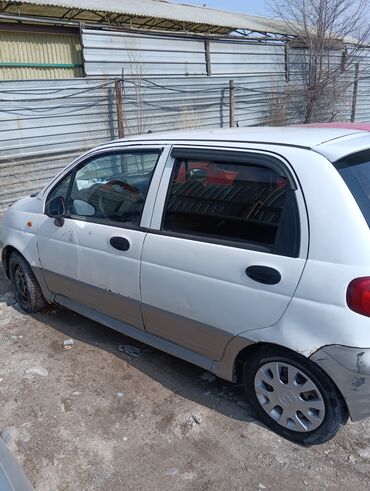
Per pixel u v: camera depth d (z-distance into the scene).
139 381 3.15
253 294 2.37
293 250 2.25
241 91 13.61
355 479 2.28
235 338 2.52
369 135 2.57
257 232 2.40
